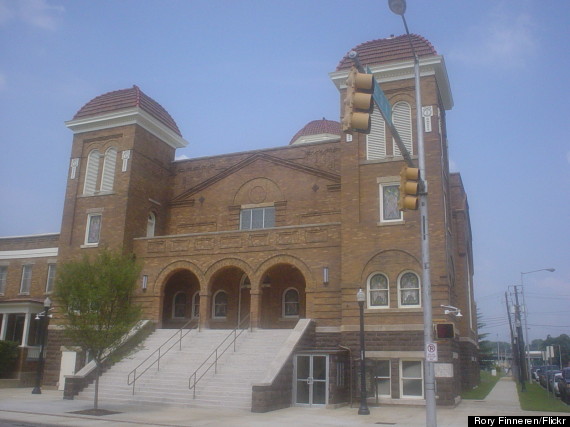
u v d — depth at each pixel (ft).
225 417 58.90
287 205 103.55
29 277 119.75
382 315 79.51
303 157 104.94
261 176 107.34
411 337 77.25
